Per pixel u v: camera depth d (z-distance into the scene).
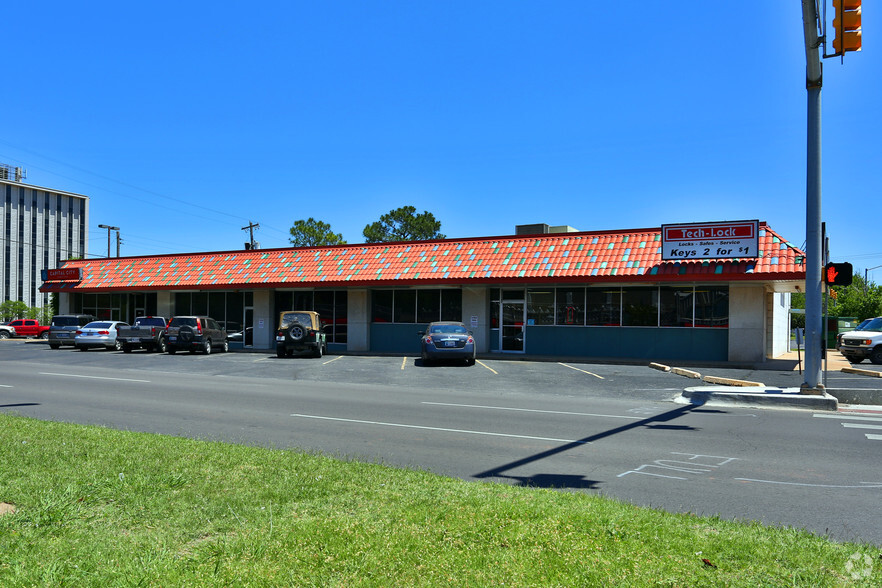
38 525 4.85
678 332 25.30
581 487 6.88
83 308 39.41
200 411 12.28
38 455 7.22
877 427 11.13
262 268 32.53
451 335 23.09
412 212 60.41
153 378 18.91
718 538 4.75
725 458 8.45
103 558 4.20
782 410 13.30
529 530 4.66
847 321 40.25
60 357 27.78
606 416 12.22
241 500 5.62
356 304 30.70
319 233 60.25
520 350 28.05
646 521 5.09
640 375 20.00
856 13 10.02
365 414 12.09
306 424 10.86
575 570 3.96
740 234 22.89
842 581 3.97
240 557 4.19
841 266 13.66
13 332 52.84
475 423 11.16
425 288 29.97
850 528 5.54
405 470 7.01
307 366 23.22
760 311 23.89
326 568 3.99
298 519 5.02
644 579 3.85
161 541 4.57
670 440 9.72
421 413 12.30
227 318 34.06
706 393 14.49
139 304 37.59
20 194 92.44
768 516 5.87
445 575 3.88
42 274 38.16
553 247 26.94
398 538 4.50
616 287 26.45
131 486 5.96
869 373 19.95
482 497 5.71
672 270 23.58
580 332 26.97
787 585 3.85
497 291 28.66
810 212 13.99
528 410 12.91
